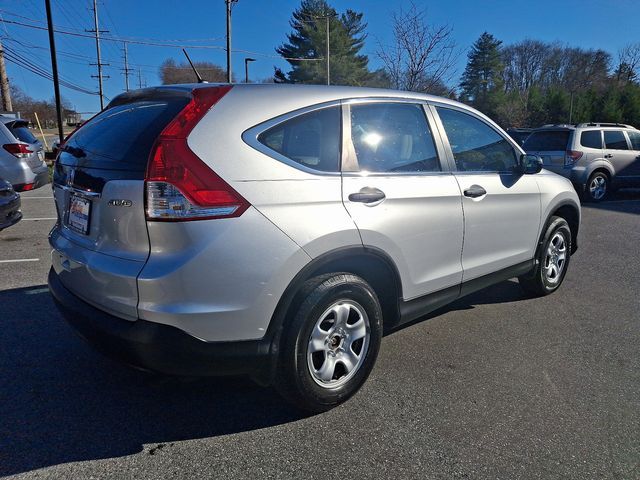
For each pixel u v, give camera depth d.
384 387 3.18
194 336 2.35
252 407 2.94
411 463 2.46
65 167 2.99
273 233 2.46
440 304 3.55
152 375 2.83
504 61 73.50
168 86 2.78
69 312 2.71
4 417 2.77
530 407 2.98
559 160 11.55
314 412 2.86
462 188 3.55
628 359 3.64
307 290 2.64
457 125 3.74
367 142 3.03
